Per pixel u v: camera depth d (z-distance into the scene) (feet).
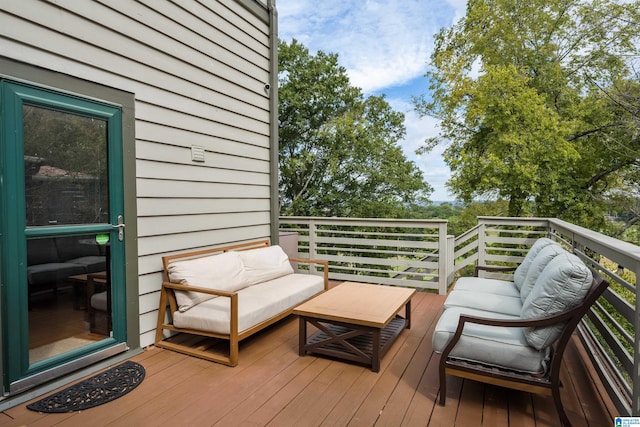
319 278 13.14
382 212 36.86
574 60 30.71
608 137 28.19
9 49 6.84
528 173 26.37
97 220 8.50
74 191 8.03
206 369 8.54
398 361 9.02
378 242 17.49
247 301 10.05
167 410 6.81
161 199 10.23
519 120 28.07
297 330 11.34
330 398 7.27
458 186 31.30
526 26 31.35
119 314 9.02
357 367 8.68
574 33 30.58
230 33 12.78
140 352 9.46
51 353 7.60
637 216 29.43
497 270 12.36
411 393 7.49
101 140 8.60
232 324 8.63
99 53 8.50
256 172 14.38
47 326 7.52
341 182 38.47
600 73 29.66
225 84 12.61
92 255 8.42
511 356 6.69
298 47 37.27
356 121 37.42
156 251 10.08
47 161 7.50
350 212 36.99
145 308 9.74
